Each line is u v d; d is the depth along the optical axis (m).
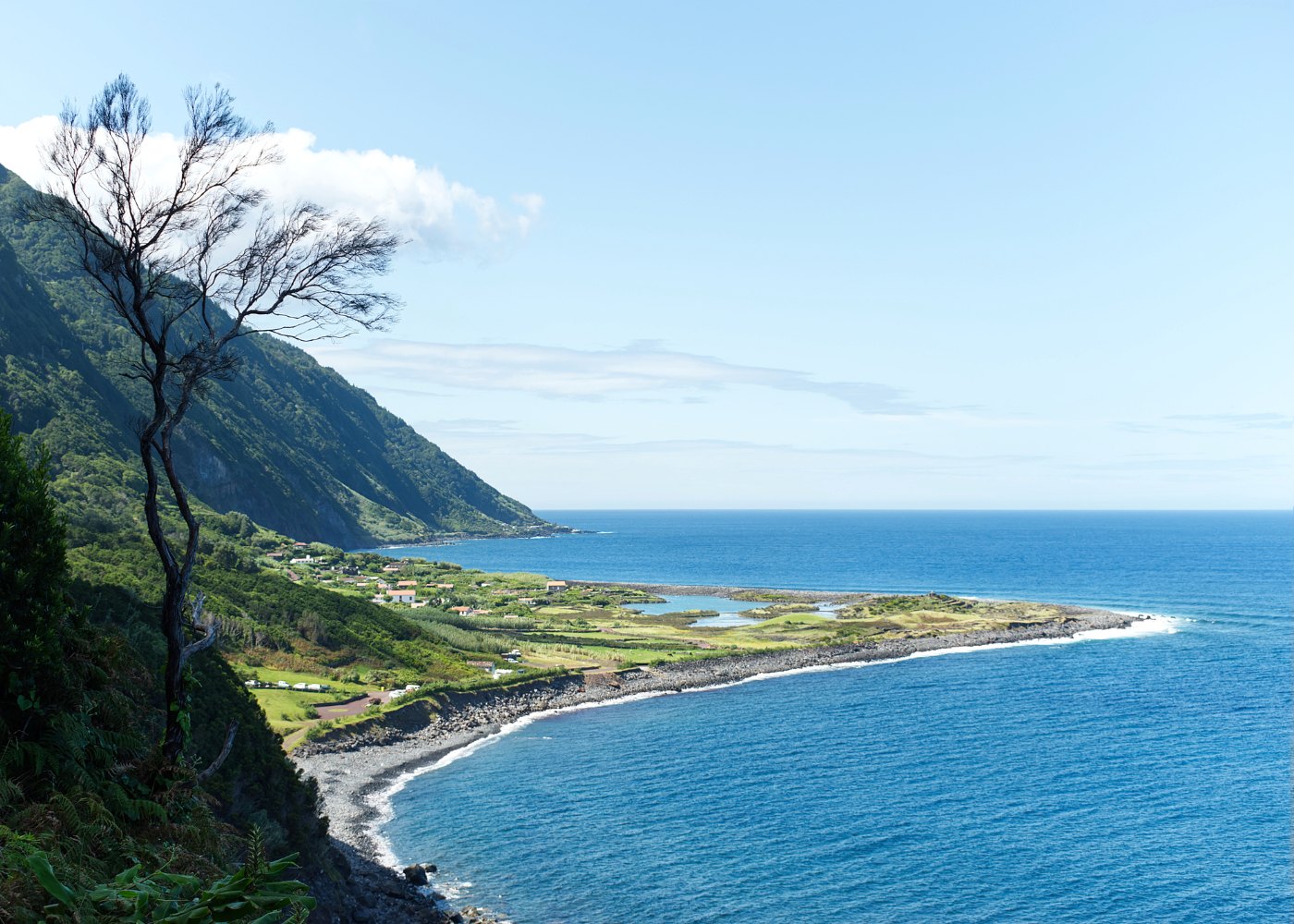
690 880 55.62
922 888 54.41
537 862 58.47
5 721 18.42
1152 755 85.00
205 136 21.39
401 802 71.50
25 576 19.70
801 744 90.25
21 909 10.48
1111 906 52.00
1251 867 57.44
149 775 20.67
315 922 40.69
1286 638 160.00
